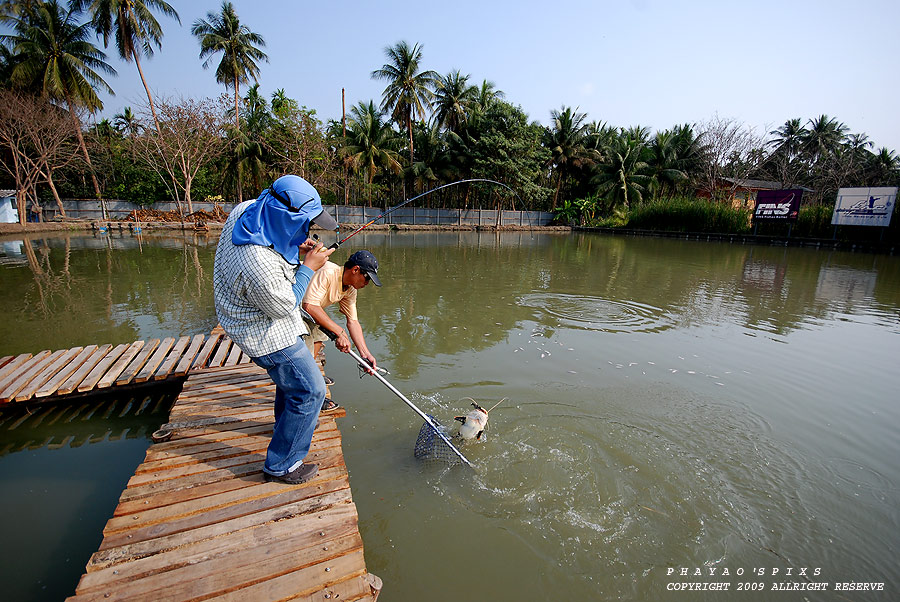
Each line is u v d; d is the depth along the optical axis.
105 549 2.03
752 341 6.05
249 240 2.00
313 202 2.09
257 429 3.09
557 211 38.22
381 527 2.61
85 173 28.86
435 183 33.88
